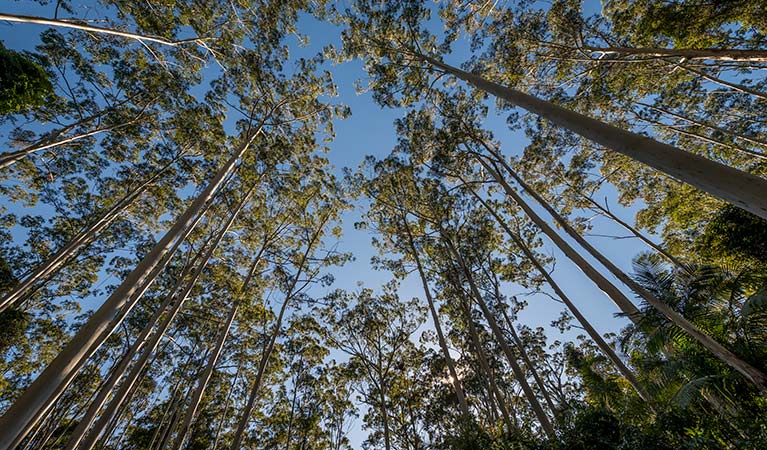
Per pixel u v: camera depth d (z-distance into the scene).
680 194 14.11
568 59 12.79
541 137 15.56
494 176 14.48
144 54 13.56
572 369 18.34
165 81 14.02
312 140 17.36
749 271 5.55
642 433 5.12
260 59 14.72
